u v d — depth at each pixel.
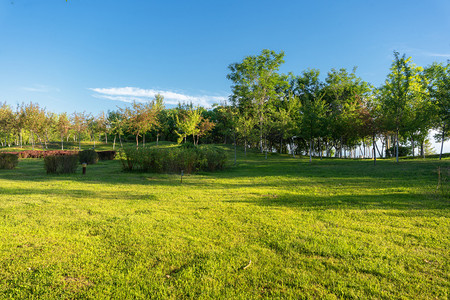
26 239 4.43
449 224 5.35
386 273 3.36
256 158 33.78
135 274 3.35
